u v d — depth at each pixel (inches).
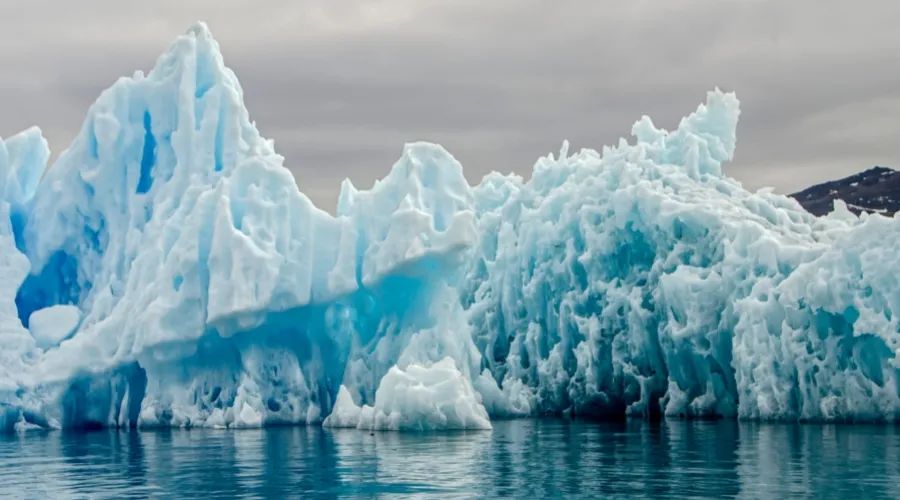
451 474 1186.6
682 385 2278.5
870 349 1905.8
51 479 1207.6
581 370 2423.7
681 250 2327.8
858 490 1001.5
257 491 1071.0
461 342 2148.1
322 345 2169.0
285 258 2043.6
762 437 1606.8
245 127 2300.7
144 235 2212.1
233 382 2086.6
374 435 1754.4
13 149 2367.1
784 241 2214.6
